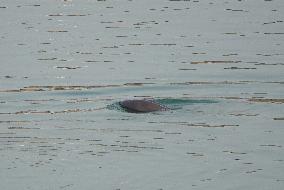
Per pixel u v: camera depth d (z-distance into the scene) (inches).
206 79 2746.1
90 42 3270.2
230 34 3371.1
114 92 2623.0
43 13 3750.0
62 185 1868.8
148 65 2938.0
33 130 2252.7
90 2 3966.5
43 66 2938.0
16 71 2876.5
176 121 2311.8
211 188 1840.6
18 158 2038.6
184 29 3457.2
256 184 1865.2
